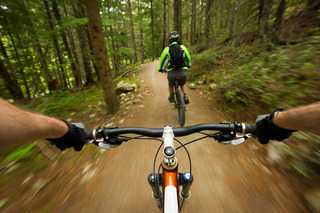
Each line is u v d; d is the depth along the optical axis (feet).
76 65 48.60
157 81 29.71
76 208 6.39
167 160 3.13
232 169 7.75
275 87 11.71
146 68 45.55
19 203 6.63
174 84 13.93
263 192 6.31
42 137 2.06
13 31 20.53
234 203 6.14
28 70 34.27
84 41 41.45
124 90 23.43
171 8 75.92
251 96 12.91
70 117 16.66
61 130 2.49
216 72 22.34
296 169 6.75
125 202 6.59
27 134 1.77
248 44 23.89
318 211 5.16
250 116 11.83
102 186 7.40
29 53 32.14
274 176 6.82
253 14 22.29
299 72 11.48
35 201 6.70
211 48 34.04
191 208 6.12
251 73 14.94
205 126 3.44
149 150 9.89
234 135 3.34
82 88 38.96
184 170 8.20
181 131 3.57
